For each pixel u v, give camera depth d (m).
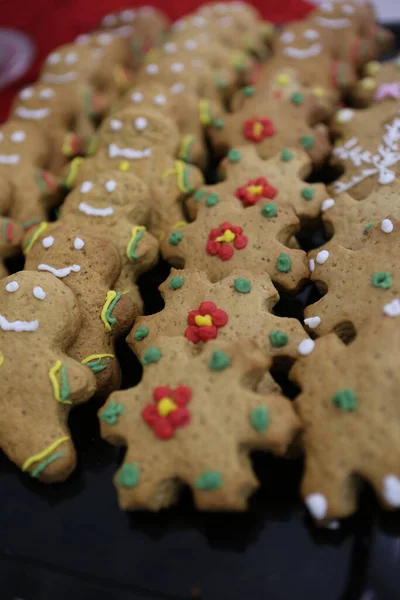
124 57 0.46
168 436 0.25
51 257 0.31
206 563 0.24
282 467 0.26
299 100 0.37
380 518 0.24
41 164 0.38
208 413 0.25
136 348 0.29
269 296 0.29
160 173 0.35
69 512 0.26
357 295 0.27
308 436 0.25
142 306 0.32
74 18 0.55
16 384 0.27
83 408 0.29
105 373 0.29
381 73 0.40
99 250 0.31
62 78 0.43
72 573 0.25
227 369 0.25
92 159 0.36
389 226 0.28
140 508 0.25
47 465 0.26
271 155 0.35
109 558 0.25
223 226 0.31
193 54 0.42
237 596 0.24
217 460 0.24
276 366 0.28
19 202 0.36
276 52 0.43
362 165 0.34
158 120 0.36
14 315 0.28
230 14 0.47
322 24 0.43
